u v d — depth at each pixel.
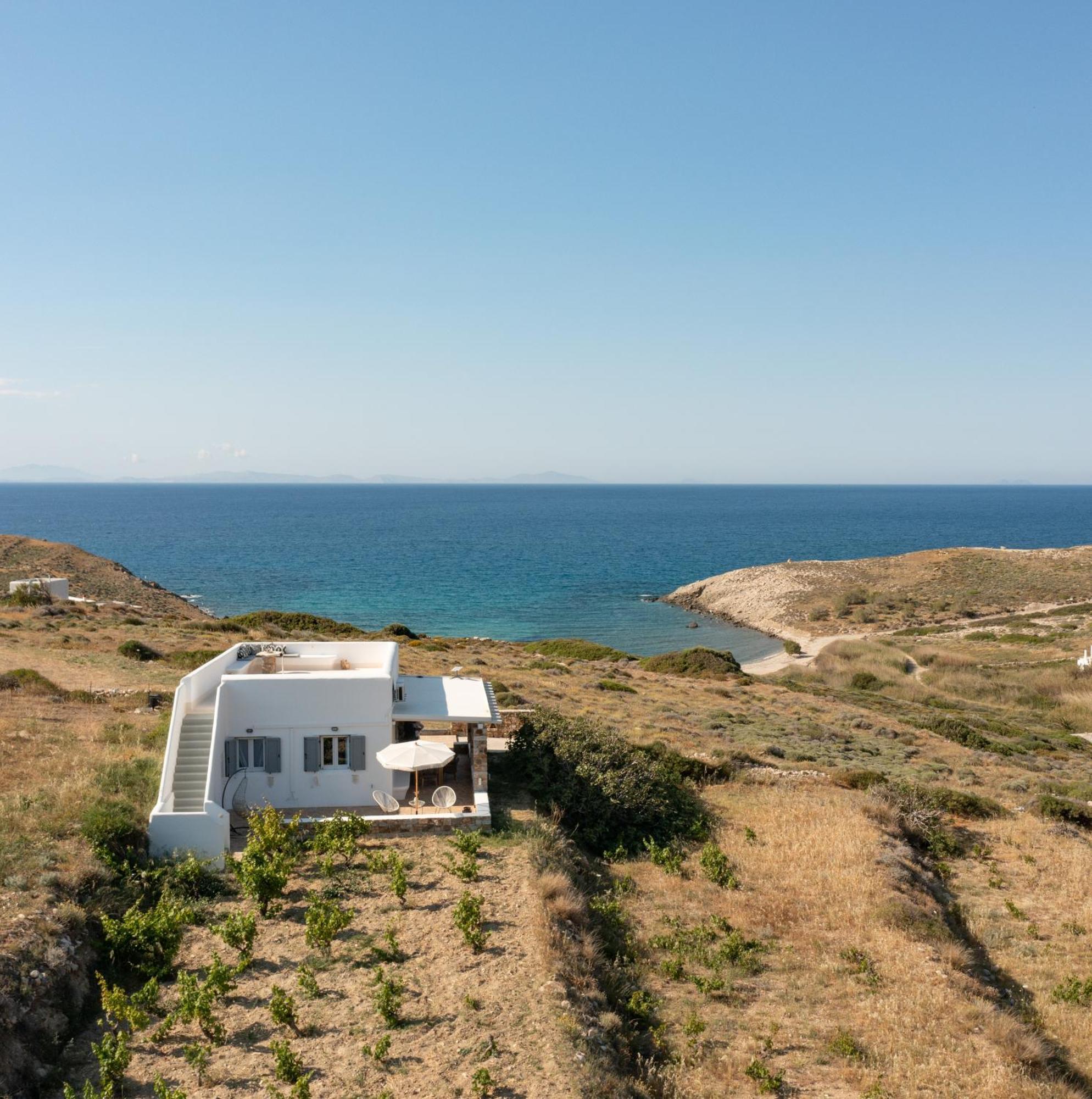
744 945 19.05
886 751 40.00
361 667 28.50
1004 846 27.73
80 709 29.61
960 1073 14.31
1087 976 19.28
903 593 109.25
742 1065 14.38
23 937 13.74
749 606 110.69
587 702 44.06
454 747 30.97
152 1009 13.71
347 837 20.52
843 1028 15.80
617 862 24.48
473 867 19.20
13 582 63.06
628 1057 13.82
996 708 61.75
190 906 17.38
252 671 27.11
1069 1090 14.34
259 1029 13.27
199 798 21.12
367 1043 12.83
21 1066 11.66
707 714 44.59
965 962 18.91
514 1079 12.02
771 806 29.48
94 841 18.02
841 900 21.64
